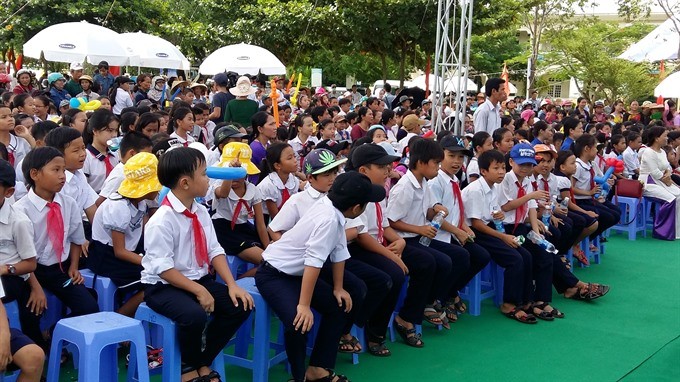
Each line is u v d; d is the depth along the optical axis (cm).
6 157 423
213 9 1669
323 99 1247
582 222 627
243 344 388
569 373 403
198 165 329
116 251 374
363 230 413
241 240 448
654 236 818
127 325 299
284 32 1546
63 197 371
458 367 405
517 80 2655
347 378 379
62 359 372
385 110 823
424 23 1446
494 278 534
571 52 2089
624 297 570
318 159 397
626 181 801
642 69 2047
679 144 942
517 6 1528
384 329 418
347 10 1460
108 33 1072
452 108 1047
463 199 509
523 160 525
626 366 417
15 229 328
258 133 578
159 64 1220
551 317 503
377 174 397
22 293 341
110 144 489
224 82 888
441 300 484
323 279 378
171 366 319
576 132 789
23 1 1634
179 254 332
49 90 934
